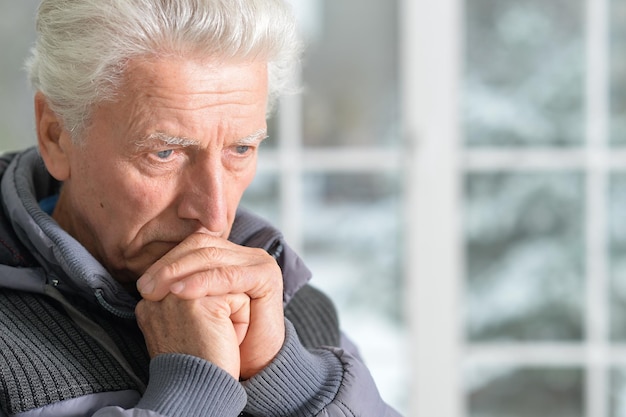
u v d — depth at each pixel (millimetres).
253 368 1687
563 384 4254
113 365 1653
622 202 4207
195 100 1570
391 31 4168
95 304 1725
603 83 4164
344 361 1806
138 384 1661
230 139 1616
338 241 4223
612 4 4141
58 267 1702
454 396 4230
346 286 4238
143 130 1573
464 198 4215
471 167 4207
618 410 4242
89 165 1656
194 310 1601
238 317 1660
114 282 1679
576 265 4223
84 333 1679
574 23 4152
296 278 1873
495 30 4164
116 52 1553
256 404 1678
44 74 1646
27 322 1657
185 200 1633
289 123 4180
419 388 4227
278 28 1622
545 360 4242
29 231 1687
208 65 1578
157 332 1619
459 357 4238
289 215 4199
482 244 4227
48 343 1634
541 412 4254
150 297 1612
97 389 1604
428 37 4156
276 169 4191
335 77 4180
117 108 1589
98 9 1565
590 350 4238
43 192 1935
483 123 4191
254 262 1676
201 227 1665
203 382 1553
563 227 4219
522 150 4191
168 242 1676
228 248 1674
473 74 4180
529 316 4242
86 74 1584
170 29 1544
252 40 1578
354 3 4156
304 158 4191
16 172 1821
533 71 4176
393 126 4199
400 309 4234
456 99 4188
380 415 1792
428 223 4203
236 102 1603
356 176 4215
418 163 4191
